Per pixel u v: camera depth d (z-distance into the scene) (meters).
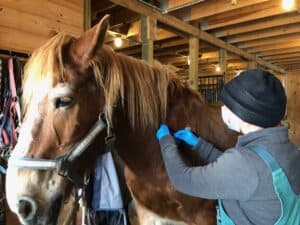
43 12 1.94
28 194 0.82
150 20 2.88
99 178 1.49
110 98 0.94
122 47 4.45
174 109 1.12
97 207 1.51
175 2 2.91
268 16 3.52
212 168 0.76
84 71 0.88
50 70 0.84
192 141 1.07
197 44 3.66
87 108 0.89
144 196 1.19
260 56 5.61
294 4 3.04
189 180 0.80
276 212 0.72
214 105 1.37
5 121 1.50
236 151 0.75
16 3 1.78
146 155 1.09
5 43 1.73
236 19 3.49
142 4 2.79
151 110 1.05
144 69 1.09
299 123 7.13
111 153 1.41
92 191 1.50
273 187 0.70
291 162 0.73
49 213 0.85
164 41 4.45
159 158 1.09
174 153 0.90
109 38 3.78
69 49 0.90
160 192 1.13
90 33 0.88
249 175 0.71
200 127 1.17
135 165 1.11
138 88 1.04
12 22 1.76
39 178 0.83
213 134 1.19
